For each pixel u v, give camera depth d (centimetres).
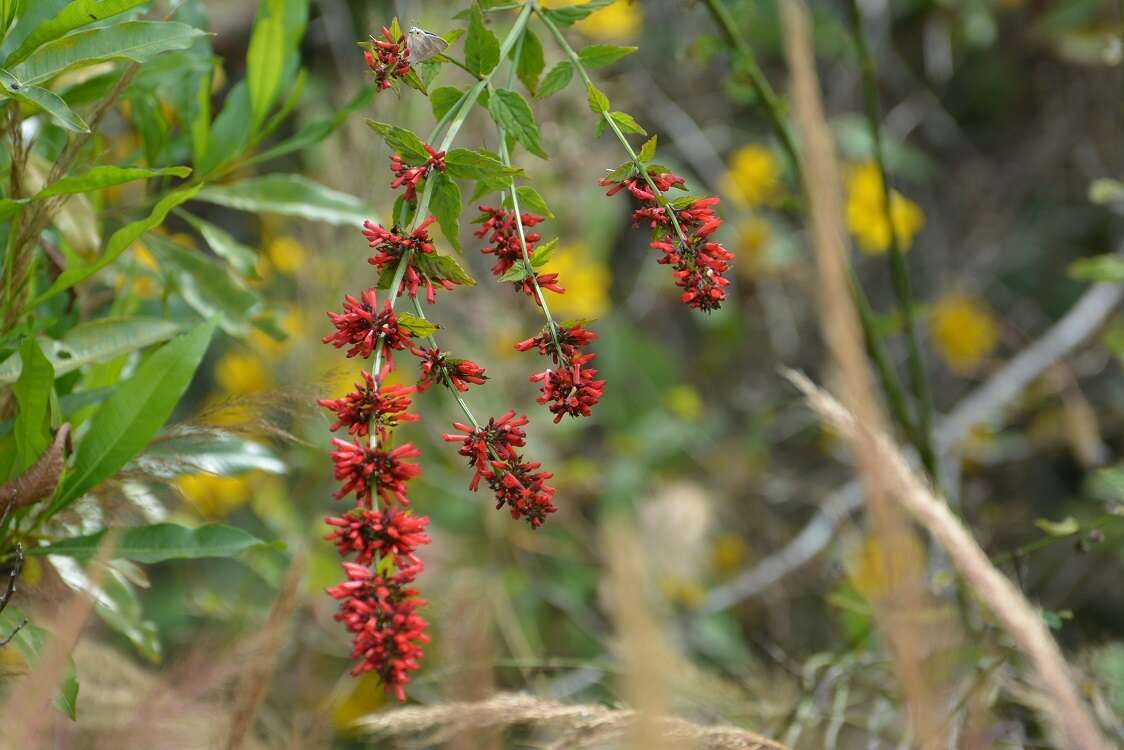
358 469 84
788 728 115
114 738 88
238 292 106
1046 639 81
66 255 100
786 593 187
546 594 180
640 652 70
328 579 144
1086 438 198
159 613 159
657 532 178
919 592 78
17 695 79
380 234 87
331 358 142
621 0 181
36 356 91
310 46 193
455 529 181
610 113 91
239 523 172
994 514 199
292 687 125
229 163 108
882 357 127
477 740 90
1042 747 107
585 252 193
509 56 95
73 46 90
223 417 94
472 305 183
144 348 108
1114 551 164
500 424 86
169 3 104
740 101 122
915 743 82
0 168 97
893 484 81
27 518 95
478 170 88
